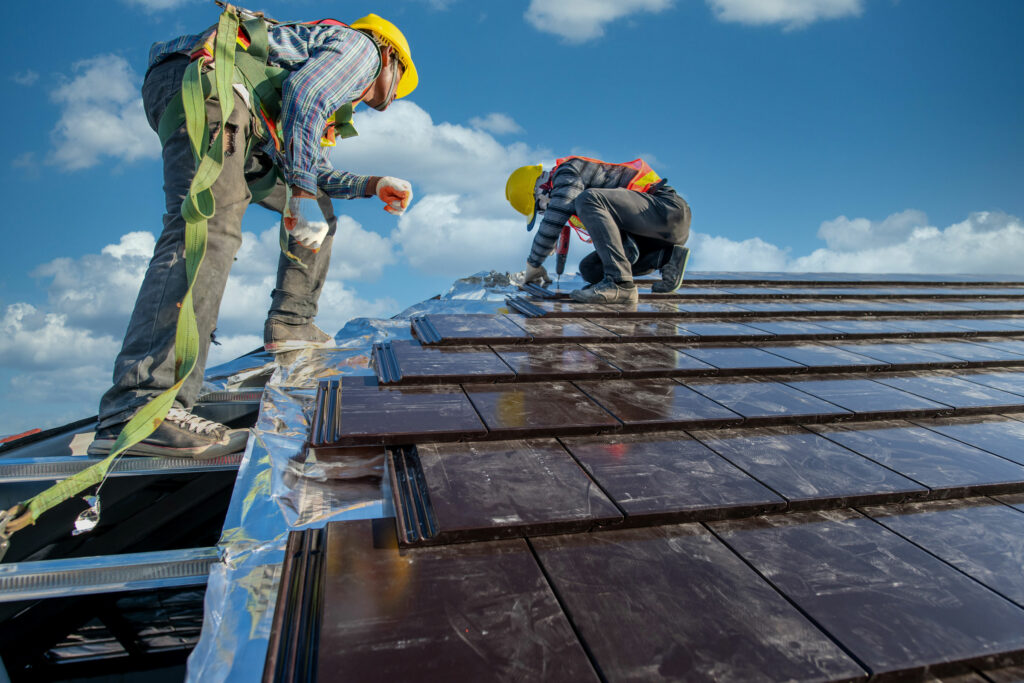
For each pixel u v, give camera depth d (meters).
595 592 1.35
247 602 1.33
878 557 1.55
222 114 1.73
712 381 2.78
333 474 1.88
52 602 2.00
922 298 5.55
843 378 2.99
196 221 1.66
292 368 3.03
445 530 1.47
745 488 1.80
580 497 1.68
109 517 2.30
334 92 2.33
